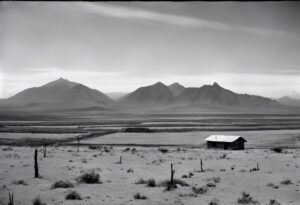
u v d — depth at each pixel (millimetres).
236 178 33031
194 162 48375
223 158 54156
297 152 66250
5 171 35625
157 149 74812
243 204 21109
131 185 27938
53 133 123438
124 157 54719
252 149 75688
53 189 25156
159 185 27766
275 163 46688
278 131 137250
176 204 20734
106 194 23703
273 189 26984
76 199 21641
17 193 23562
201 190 25469
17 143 88250
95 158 52531
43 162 45250
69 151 65375
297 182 30438
